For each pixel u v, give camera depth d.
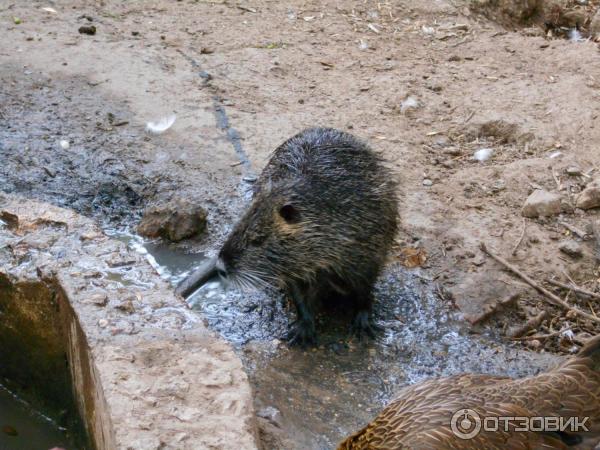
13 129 10.05
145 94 10.77
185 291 7.83
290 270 7.36
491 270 8.07
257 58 11.72
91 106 10.51
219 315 7.65
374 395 6.77
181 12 13.02
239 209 9.06
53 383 6.97
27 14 12.58
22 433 6.87
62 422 6.95
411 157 9.73
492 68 11.60
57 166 9.57
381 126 10.30
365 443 5.14
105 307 6.30
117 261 6.86
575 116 10.20
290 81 11.25
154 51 11.75
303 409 6.56
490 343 7.41
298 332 7.34
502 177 9.29
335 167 7.58
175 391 5.60
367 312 7.54
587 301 7.86
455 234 8.50
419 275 8.09
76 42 11.84
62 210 7.52
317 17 13.05
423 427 4.97
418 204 8.91
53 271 6.72
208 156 9.75
